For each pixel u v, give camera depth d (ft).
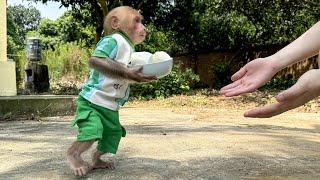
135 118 27.43
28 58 48.75
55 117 26.55
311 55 5.17
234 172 10.77
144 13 62.03
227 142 15.53
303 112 33.78
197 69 68.49
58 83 71.05
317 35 5.10
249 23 63.52
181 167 11.14
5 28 32.35
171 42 69.72
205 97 47.01
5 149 14.11
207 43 66.80
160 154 12.93
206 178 10.05
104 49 9.68
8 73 31.50
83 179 9.92
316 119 28.73
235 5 62.08
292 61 5.06
